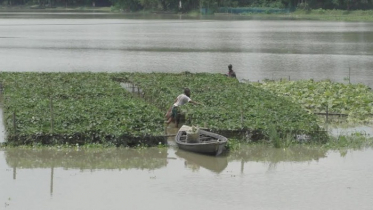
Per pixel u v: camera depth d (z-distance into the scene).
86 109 36.97
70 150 32.25
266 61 73.88
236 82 48.81
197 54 81.00
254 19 180.62
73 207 24.48
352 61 74.25
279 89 48.16
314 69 67.19
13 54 79.75
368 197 25.86
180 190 26.69
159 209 24.39
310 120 36.22
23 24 149.50
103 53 81.75
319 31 126.94
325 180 28.14
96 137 33.09
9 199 25.28
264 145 33.59
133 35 114.62
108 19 177.12
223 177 28.58
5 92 42.91
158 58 76.25
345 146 33.97
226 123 34.94
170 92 43.41
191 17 192.25
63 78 49.38
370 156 32.16
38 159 30.97
